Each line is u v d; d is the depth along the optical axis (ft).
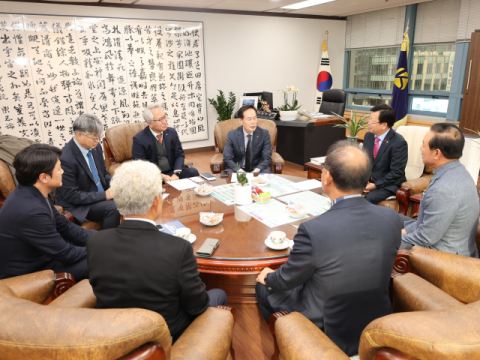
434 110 21.94
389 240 4.28
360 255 4.15
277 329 4.21
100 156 9.80
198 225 6.57
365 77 25.62
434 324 2.63
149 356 2.70
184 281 3.84
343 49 26.35
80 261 6.53
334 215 4.32
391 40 22.89
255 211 7.16
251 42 22.45
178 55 20.20
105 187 9.86
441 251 5.60
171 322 4.08
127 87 19.24
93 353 2.53
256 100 21.21
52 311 2.70
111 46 18.31
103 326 2.58
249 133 11.94
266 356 6.15
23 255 5.98
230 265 5.44
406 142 9.82
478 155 12.79
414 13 21.38
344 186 4.35
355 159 4.27
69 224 7.06
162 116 11.27
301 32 24.09
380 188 9.93
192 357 3.61
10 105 16.76
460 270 5.11
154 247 3.77
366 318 4.39
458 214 5.77
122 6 18.19
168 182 9.25
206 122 22.18
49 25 16.75
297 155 18.99
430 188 6.04
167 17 19.49
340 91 19.65
